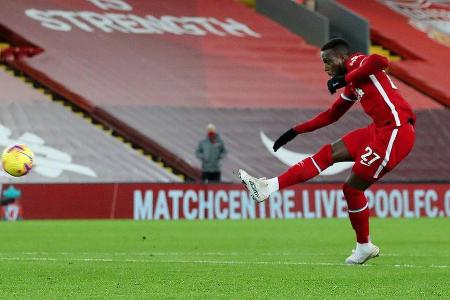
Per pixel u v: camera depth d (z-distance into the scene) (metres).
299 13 80.12
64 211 51.19
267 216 53.38
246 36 76.94
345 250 27.48
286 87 70.56
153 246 29.64
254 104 67.38
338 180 59.88
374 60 20.64
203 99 66.62
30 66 65.19
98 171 57.88
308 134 64.50
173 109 64.00
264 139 63.59
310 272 19.36
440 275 18.66
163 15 77.62
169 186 52.19
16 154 20.41
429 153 66.12
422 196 55.84
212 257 24.12
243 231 39.06
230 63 72.56
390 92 20.92
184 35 75.19
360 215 21.39
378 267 20.72
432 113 68.62
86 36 71.06
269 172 61.50
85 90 64.31
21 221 49.47
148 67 69.31
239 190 53.09
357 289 16.08
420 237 35.31
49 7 73.69
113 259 23.17
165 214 52.03
